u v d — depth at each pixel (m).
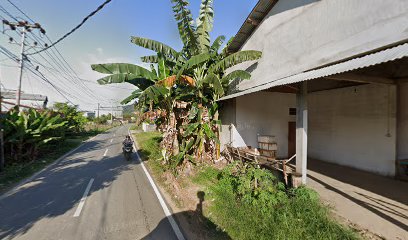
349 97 8.33
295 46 6.29
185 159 8.54
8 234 4.01
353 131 8.16
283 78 6.57
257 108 9.96
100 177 7.83
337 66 4.36
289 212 4.31
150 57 9.61
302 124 5.50
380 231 3.83
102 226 4.27
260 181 5.35
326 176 7.17
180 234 3.98
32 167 9.39
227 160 9.42
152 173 8.38
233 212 4.62
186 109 9.29
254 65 8.59
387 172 7.00
